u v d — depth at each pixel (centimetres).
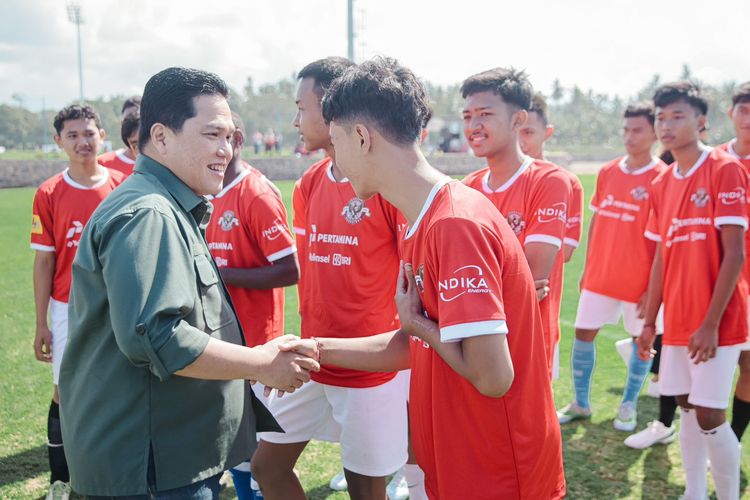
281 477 291
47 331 377
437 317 186
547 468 191
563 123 10869
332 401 284
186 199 202
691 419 334
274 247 315
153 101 199
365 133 182
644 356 371
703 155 330
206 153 200
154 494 190
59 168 2684
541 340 192
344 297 289
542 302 337
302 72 292
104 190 382
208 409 199
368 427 279
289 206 1670
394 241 288
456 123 5234
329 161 318
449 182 185
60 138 374
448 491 189
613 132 10588
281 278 315
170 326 175
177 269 181
